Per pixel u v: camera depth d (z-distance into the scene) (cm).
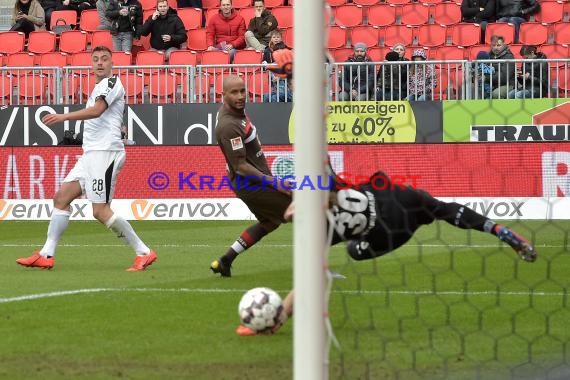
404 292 2406
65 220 2953
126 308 2230
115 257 3344
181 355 1733
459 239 3797
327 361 1314
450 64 4906
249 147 2641
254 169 2592
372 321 1962
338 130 4850
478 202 4625
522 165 4606
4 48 6350
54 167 4959
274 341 1844
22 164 4981
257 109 4878
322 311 1301
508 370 1602
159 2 5962
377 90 4897
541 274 2775
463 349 1730
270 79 5019
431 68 4909
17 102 5256
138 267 2941
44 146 4959
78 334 1925
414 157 4641
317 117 1303
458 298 2319
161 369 1638
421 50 5175
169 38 5962
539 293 2409
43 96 5247
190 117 4956
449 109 4806
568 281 2633
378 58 5766
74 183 2950
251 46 5884
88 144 2909
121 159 2931
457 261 3069
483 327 1956
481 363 1647
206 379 1573
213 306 2256
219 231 4325
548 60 4834
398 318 2048
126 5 6069
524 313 2119
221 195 4866
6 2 7244
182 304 2286
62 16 6625
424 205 2125
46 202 4966
